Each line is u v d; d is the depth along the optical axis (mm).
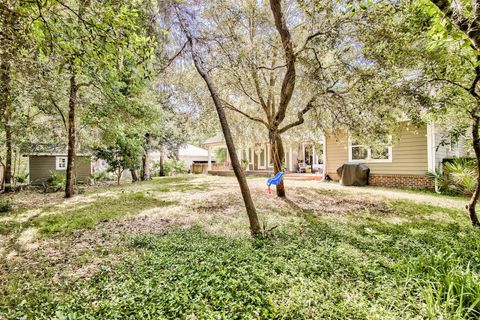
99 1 2820
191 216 6324
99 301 2688
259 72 7172
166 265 3438
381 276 3014
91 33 2938
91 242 4559
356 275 3104
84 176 18109
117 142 13875
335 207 7062
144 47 3361
